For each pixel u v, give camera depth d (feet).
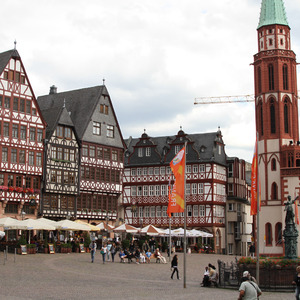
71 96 227.81
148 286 92.63
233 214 260.01
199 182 251.80
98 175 213.05
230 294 83.66
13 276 96.73
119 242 197.16
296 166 216.74
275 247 215.92
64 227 155.02
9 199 177.17
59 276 100.94
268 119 226.38
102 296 76.07
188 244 241.76
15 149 180.55
